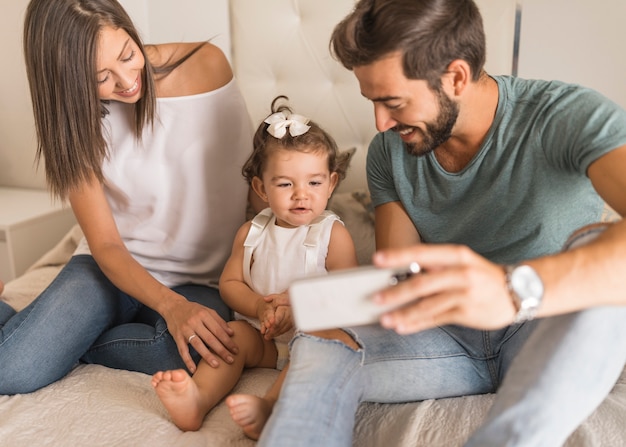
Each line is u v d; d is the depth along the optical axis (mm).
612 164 973
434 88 1054
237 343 1343
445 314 762
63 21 1250
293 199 1432
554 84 1162
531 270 778
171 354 1386
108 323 1501
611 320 825
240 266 1514
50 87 1316
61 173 1412
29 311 1404
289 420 917
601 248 805
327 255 1465
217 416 1238
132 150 1529
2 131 2562
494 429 819
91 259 1567
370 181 1423
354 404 1003
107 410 1231
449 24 1013
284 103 2002
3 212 2266
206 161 1570
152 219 1581
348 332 1096
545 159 1133
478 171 1211
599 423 1036
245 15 1990
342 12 1879
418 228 1352
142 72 1396
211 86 1582
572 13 1682
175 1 2082
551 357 825
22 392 1333
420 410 1123
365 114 1910
